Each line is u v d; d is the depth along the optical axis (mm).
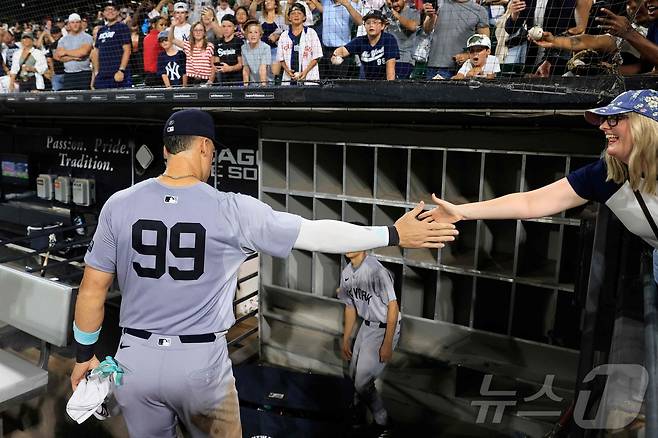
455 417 3879
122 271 1776
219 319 1812
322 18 4809
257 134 4969
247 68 5016
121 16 6559
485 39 3486
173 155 1766
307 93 3258
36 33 7707
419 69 4230
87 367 1958
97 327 1919
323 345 4641
